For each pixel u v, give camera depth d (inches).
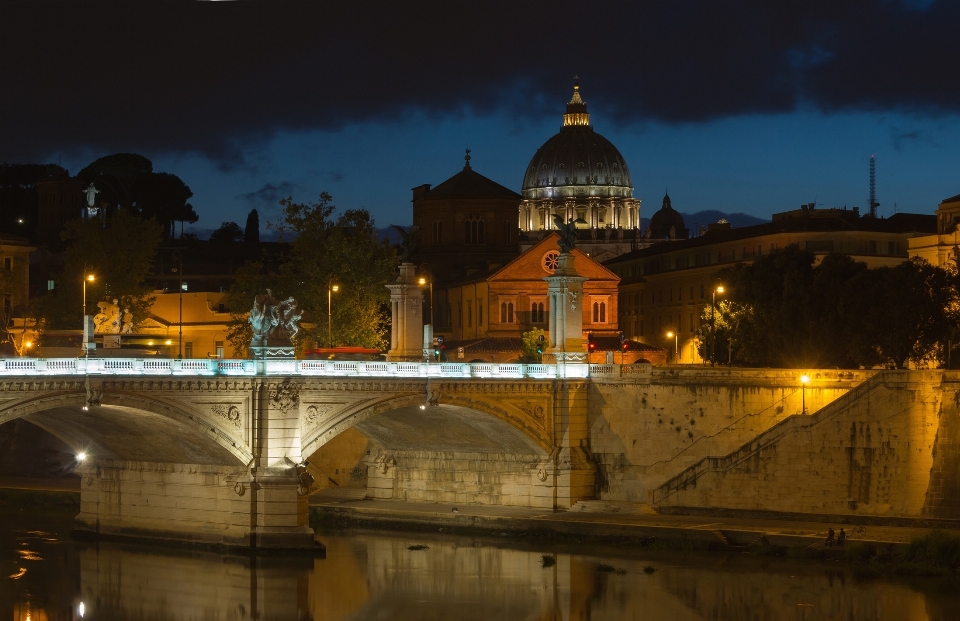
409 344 6766.7
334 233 7859.3
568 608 4756.4
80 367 4965.6
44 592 4938.5
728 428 6058.1
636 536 5610.2
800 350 6756.9
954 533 5221.5
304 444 5521.7
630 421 6215.6
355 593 4963.1
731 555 5349.4
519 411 6127.0
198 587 5019.7
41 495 6830.7
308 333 7755.9
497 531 5954.7
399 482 6668.3
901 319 6515.8
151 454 5674.2
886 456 5516.7
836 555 5177.2
